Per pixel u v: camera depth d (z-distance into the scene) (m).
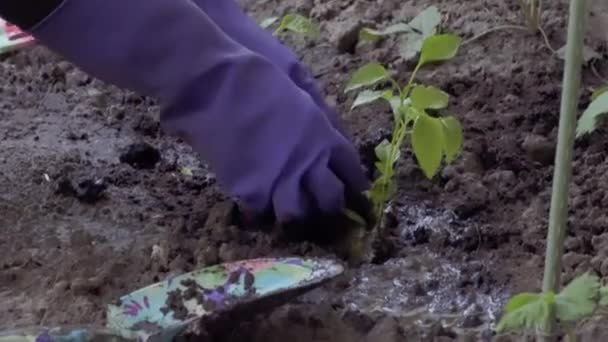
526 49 1.22
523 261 0.97
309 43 1.29
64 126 1.18
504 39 1.24
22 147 1.14
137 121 1.19
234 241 1.00
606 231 0.99
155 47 0.95
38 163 1.11
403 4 1.33
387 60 1.24
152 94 0.97
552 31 1.25
